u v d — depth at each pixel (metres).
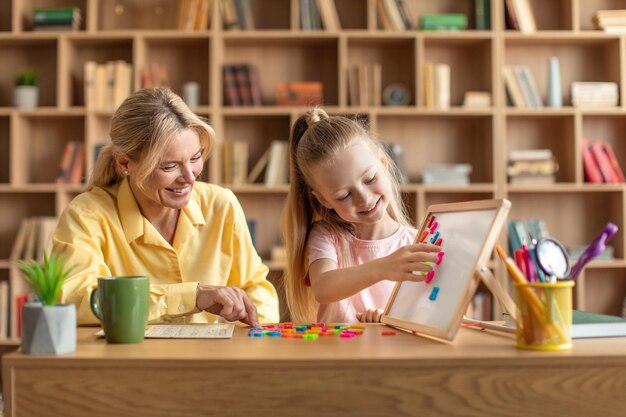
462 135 4.10
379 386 0.98
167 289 1.37
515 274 1.04
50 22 3.88
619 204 3.92
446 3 4.13
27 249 3.76
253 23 4.06
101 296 1.13
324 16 3.87
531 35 3.87
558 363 0.98
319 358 0.98
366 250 1.70
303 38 3.91
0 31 4.11
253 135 4.07
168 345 1.11
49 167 4.06
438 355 0.99
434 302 1.19
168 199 1.55
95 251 1.58
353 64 4.08
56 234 1.58
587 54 4.13
